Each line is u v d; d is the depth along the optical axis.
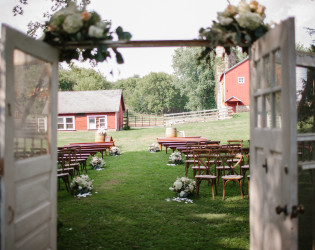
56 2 7.49
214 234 4.57
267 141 2.82
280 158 2.59
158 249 4.05
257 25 2.87
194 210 5.80
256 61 3.04
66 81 62.00
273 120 2.74
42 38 2.88
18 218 2.43
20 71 2.59
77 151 10.70
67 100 29.53
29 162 2.56
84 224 5.02
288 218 2.44
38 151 3.01
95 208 5.93
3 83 2.26
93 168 10.56
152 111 71.25
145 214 5.55
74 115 28.38
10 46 2.32
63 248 4.05
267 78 2.86
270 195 2.79
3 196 2.25
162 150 14.85
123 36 2.92
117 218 5.33
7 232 2.29
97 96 30.03
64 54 3.39
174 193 7.07
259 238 3.06
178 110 71.06
